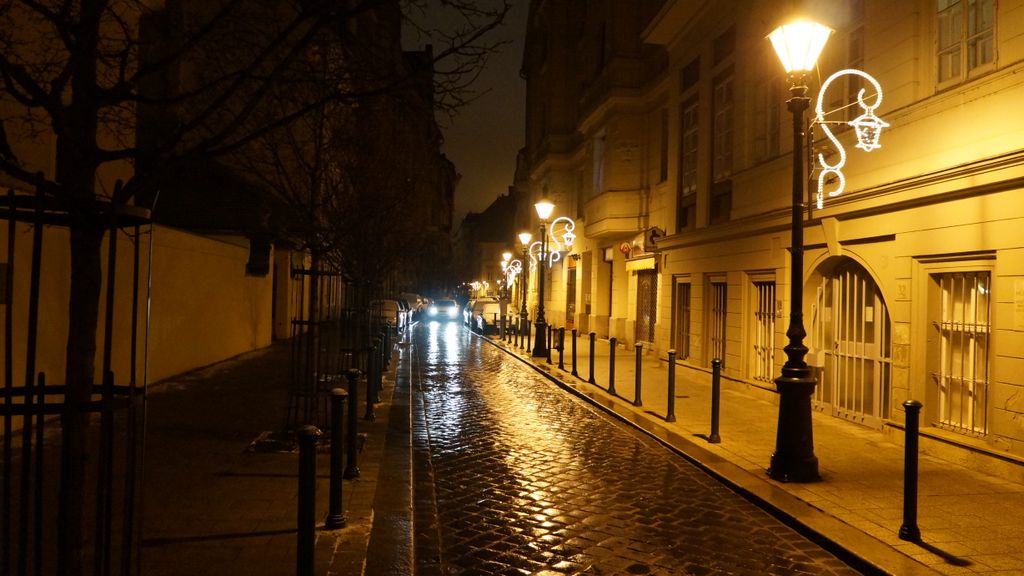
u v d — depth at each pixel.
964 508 6.23
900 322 8.89
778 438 7.34
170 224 18.36
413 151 14.72
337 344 20.89
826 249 10.55
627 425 10.48
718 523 6.10
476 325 35.94
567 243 29.45
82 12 3.09
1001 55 7.43
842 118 10.38
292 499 5.97
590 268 28.00
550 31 33.16
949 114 8.12
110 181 11.12
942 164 8.21
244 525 5.31
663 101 20.50
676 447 8.73
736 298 13.64
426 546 5.41
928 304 8.48
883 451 8.46
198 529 5.19
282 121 3.82
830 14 10.79
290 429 8.41
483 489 7.04
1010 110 7.27
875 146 8.75
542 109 36.38
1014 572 4.84
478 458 8.36
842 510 6.20
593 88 24.66
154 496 5.92
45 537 4.73
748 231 12.95
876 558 5.05
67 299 9.12
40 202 2.78
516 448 8.91
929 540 5.44
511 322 28.98
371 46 4.91
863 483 7.07
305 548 3.96
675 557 5.30
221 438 8.17
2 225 7.73
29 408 2.82
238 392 11.61
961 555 5.13
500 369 18.28
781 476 7.17
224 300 16.55
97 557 2.96
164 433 8.34
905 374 8.80
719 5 14.73
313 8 3.76
